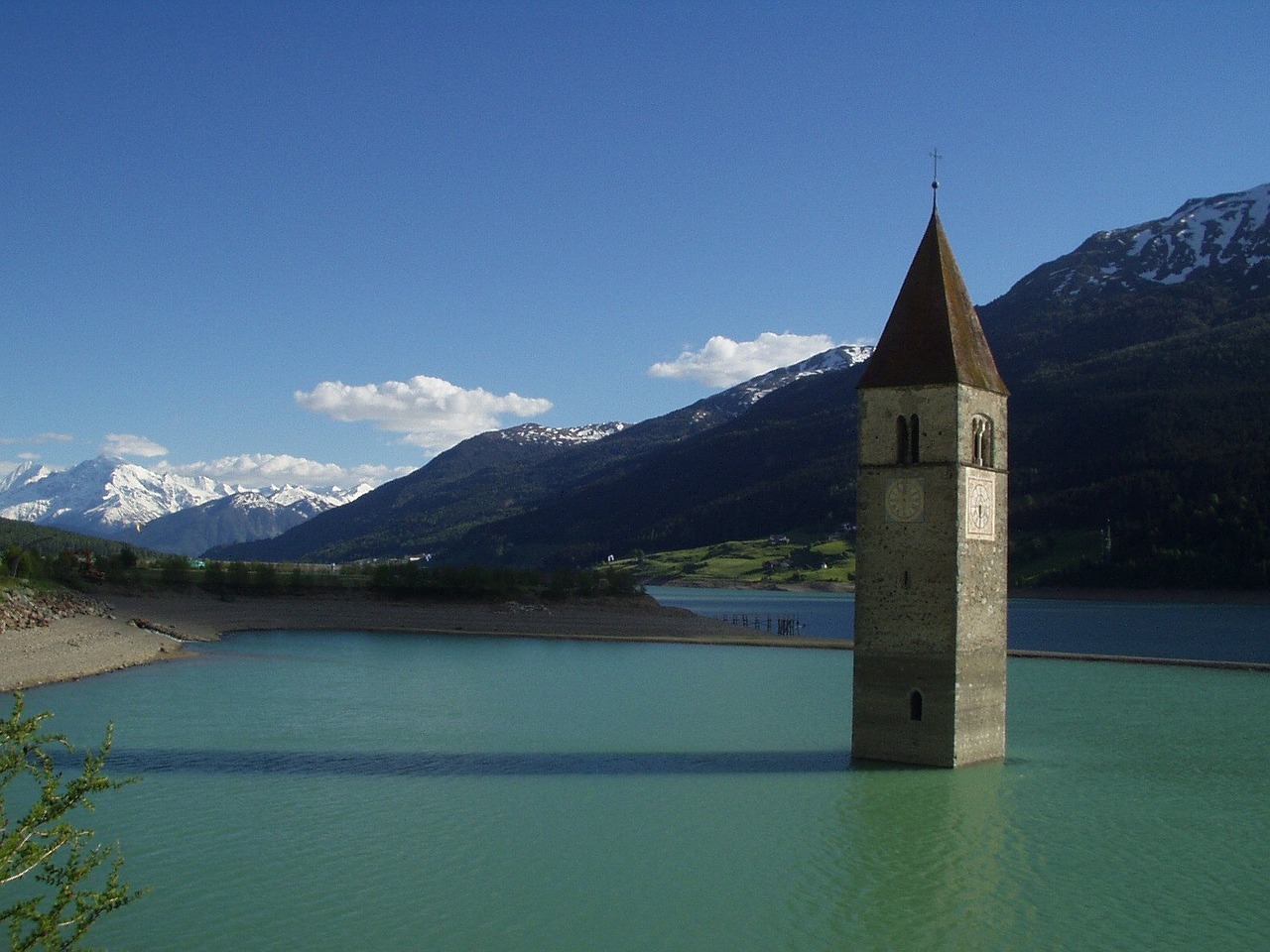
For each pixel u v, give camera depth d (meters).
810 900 46.50
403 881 48.22
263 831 54.94
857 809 59.25
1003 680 69.00
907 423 65.81
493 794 62.44
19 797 59.06
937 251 68.00
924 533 65.31
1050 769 69.12
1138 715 93.06
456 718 89.12
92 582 179.75
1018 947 42.31
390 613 191.75
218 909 44.62
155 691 100.44
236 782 64.75
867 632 67.50
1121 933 43.59
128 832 54.47
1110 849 53.31
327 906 45.09
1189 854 52.62
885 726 67.19
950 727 65.06
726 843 53.78
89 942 41.28
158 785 63.75
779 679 118.56
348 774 67.12
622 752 74.69
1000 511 68.31
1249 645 172.25
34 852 25.89
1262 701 102.19
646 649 154.38
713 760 71.88
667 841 53.91
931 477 64.88
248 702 95.50
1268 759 73.44
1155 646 169.62
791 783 64.69
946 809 59.25
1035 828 56.50
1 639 115.12
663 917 44.53
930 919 44.66
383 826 56.09
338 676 116.25
